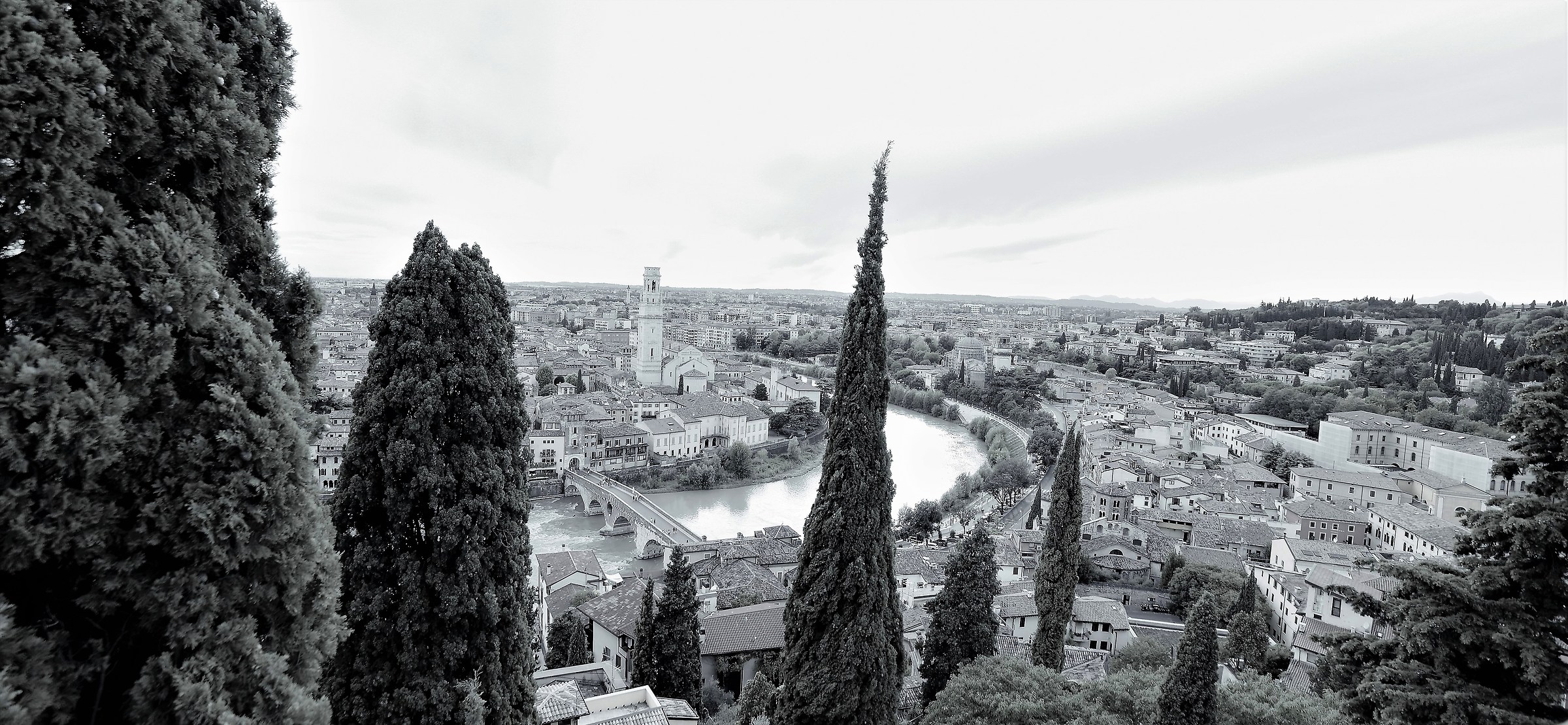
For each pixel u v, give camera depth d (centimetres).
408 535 2066
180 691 1148
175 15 1241
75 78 1095
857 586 2589
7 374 1002
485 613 2067
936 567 8781
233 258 1451
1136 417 17650
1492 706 1873
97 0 1155
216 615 1226
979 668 3853
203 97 1312
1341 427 14125
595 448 14225
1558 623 1905
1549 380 1989
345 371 17625
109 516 1138
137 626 1198
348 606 1995
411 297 2089
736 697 5338
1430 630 1997
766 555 8581
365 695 1977
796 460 16450
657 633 4700
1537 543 1888
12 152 1024
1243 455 15812
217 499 1218
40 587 1152
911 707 4831
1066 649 6662
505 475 2189
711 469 14238
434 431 2064
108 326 1112
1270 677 4219
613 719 3747
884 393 2697
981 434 19712
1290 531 10431
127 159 1212
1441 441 12875
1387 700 2033
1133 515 11425
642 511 10975
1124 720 3456
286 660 1298
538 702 3797
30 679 1059
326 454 10919
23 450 1026
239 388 1280
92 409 1076
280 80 1567
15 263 1070
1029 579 8981
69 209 1083
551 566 7944
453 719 2002
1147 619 8325
